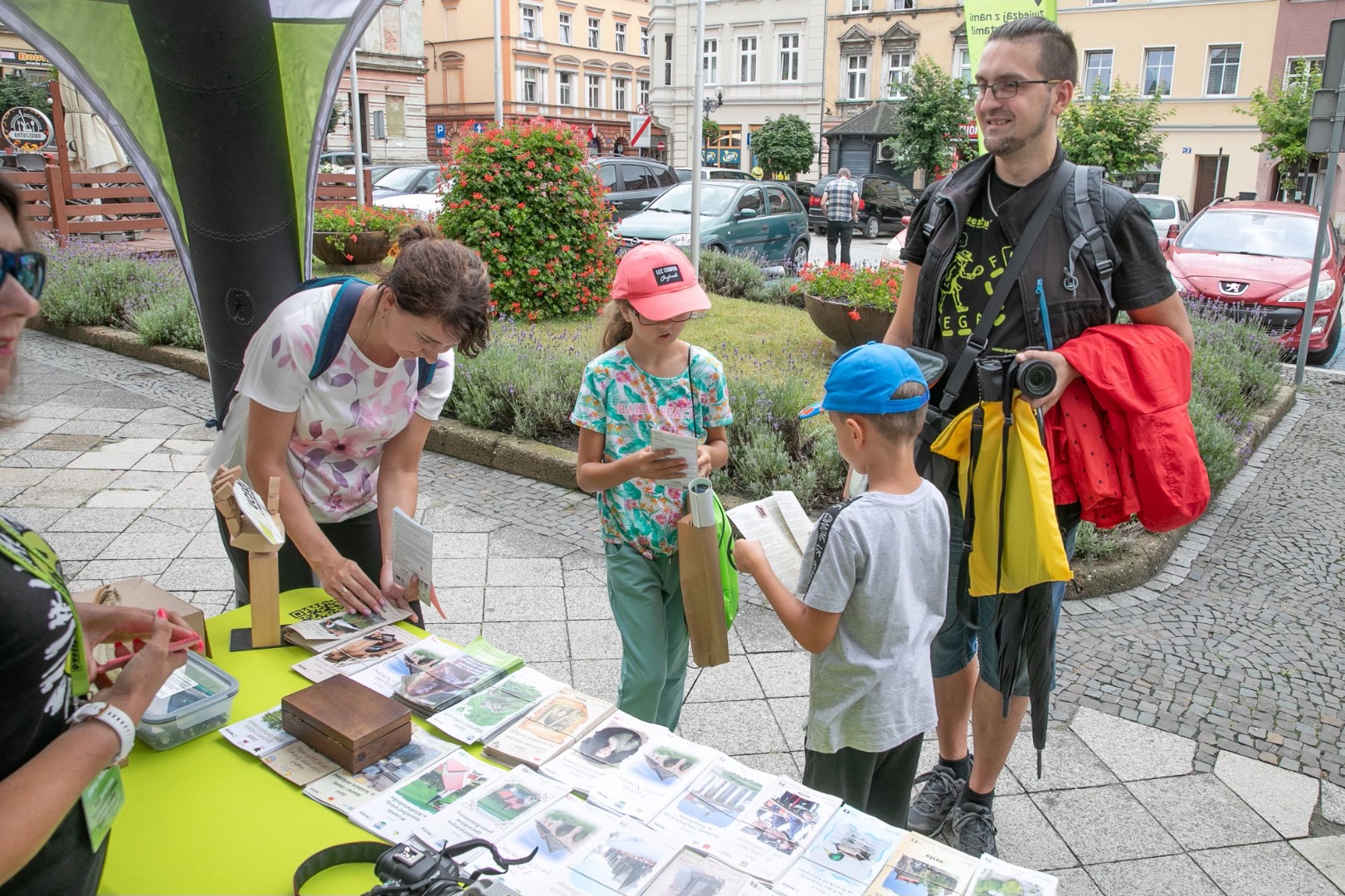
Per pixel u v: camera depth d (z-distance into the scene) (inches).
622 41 2185.0
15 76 1030.4
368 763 69.9
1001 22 215.0
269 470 94.0
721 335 356.2
